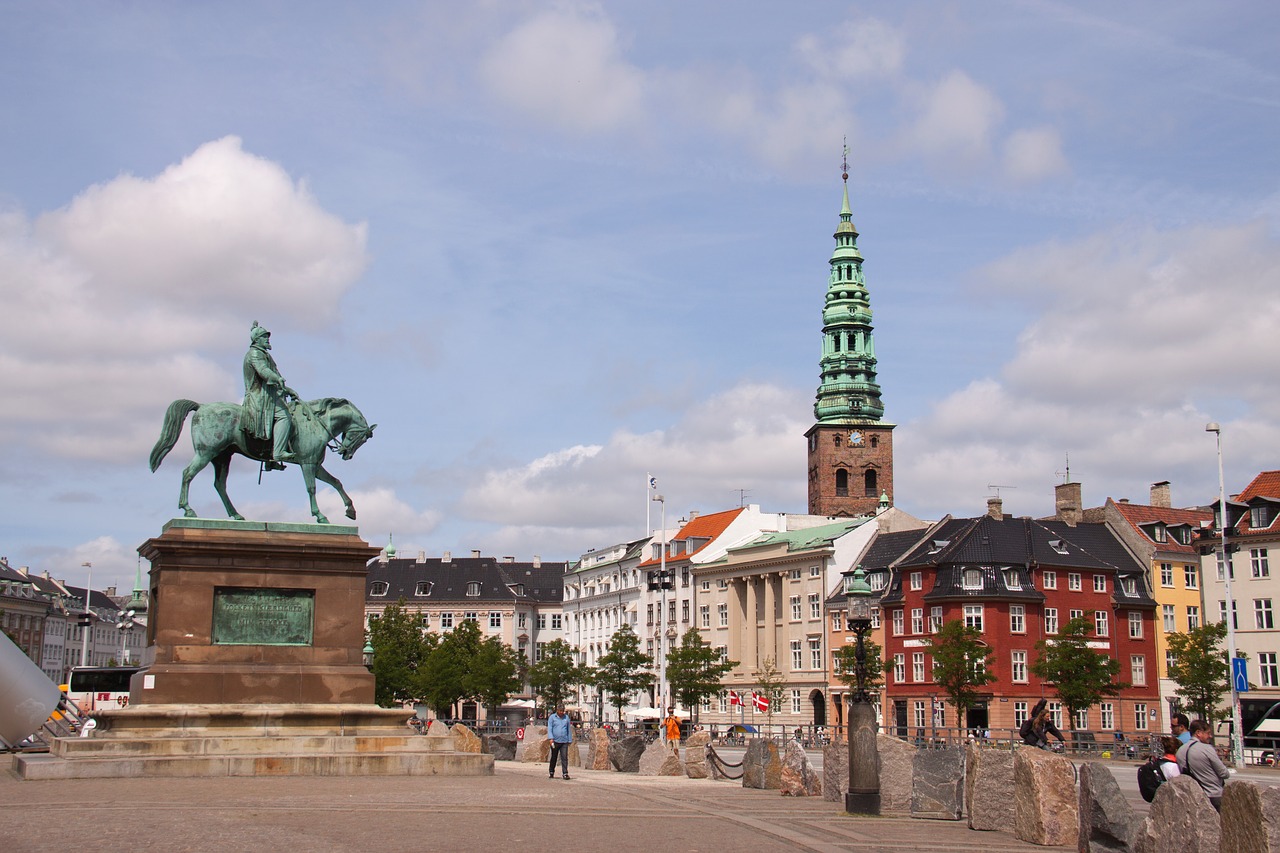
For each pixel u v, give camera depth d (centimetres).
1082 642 9044
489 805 2872
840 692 11481
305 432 4134
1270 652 9888
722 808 3048
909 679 10862
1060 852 2325
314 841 2156
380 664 12319
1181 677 8581
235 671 3853
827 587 11806
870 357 18888
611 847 2181
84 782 3316
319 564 3988
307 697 3900
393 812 2652
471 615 17612
